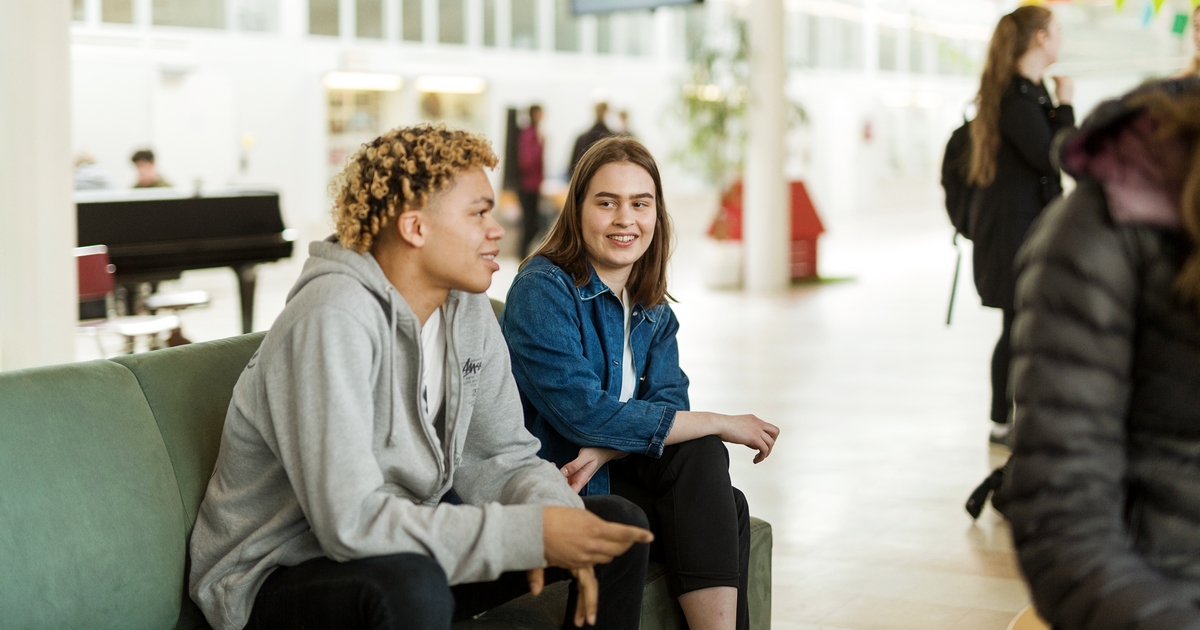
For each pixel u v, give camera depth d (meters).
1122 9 6.90
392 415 1.74
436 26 13.06
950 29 21.91
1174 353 1.11
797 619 2.90
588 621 1.68
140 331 5.71
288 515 1.72
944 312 8.82
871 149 20.64
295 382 1.66
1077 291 1.11
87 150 10.08
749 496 4.08
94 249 5.74
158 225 6.90
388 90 12.59
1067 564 1.09
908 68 21.19
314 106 11.66
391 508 1.62
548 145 14.34
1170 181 1.09
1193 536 1.12
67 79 4.15
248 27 11.16
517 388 2.10
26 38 4.00
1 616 1.55
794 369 6.57
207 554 1.78
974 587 3.12
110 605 1.69
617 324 2.37
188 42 10.62
